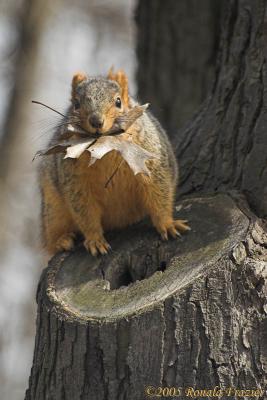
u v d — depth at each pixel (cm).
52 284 971
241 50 1157
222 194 1077
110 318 872
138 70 1659
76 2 2686
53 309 912
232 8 1198
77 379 868
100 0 2705
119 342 858
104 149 938
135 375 847
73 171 1081
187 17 1598
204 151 1169
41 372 905
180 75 1598
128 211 1128
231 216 1013
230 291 881
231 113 1143
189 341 852
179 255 965
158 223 1050
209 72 1576
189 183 1165
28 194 2406
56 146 948
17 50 2458
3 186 2353
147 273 1016
